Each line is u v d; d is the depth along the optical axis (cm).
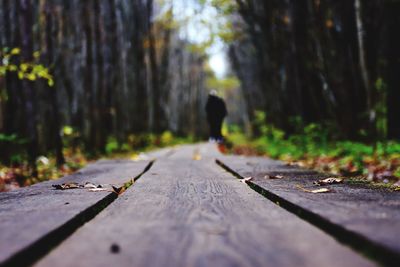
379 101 1199
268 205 362
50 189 495
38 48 1889
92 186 504
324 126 1469
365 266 181
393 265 183
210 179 617
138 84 2736
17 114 1317
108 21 2209
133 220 296
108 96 2577
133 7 2756
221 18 2250
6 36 1406
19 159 1112
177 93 6128
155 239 237
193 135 5697
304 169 744
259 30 2317
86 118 1848
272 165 848
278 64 2245
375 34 1251
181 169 836
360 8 1205
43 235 230
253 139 3534
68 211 310
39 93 1711
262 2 2009
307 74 1659
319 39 1398
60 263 193
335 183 508
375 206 314
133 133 2775
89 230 264
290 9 1680
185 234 248
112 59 2228
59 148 1230
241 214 317
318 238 232
